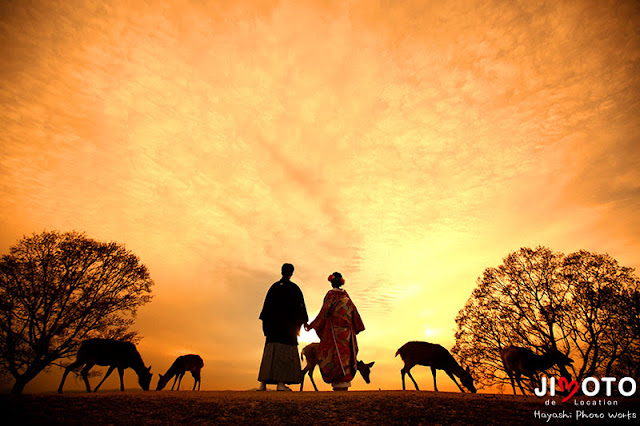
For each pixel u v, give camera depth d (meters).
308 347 12.12
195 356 15.36
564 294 17.50
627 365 14.84
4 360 14.80
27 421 4.58
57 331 15.48
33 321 15.54
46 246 17.00
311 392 7.37
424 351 11.12
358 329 8.51
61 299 16.19
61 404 5.36
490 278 19.75
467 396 7.14
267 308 8.05
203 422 4.97
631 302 15.47
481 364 17.78
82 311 16.30
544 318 17.22
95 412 5.11
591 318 16.12
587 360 15.73
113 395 6.18
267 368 7.53
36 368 14.98
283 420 5.15
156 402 5.77
